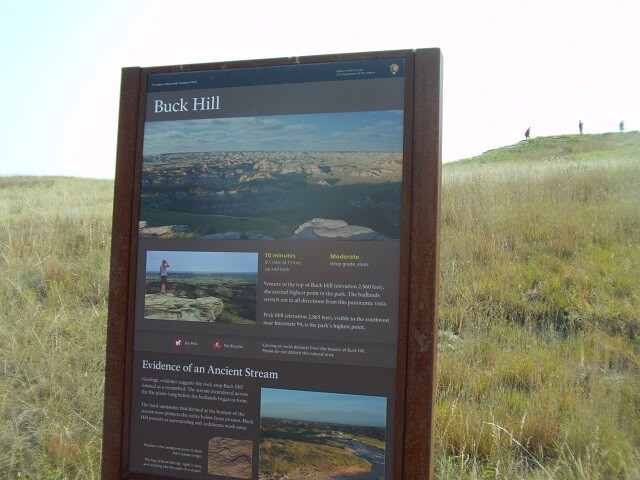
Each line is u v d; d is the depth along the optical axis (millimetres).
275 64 2725
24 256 8164
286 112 2703
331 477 2537
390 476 2459
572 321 6562
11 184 17984
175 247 2805
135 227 2865
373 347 2508
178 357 2770
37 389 5387
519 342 6176
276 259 2654
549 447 4531
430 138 2475
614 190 11062
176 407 2770
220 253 2740
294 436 2594
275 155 2701
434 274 2424
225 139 2781
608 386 5305
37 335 6152
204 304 2750
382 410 2482
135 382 2832
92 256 8258
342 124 2615
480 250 8578
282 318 2631
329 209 2615
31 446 4785
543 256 8289
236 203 2744
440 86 2502
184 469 2748
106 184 17844
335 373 2555
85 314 6852
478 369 5641
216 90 2809
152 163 2875
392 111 2555
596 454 4363
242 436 2670
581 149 28859
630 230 8930
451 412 4773
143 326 2830
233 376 2691
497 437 4371
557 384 5258
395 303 2496
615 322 6574
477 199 10781
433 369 2408
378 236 2527
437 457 4430
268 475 2623
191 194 2811
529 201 10742
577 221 9297
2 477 4410
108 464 2818
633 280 7305
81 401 5223
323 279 2586
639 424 4797
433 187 2453
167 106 2875
